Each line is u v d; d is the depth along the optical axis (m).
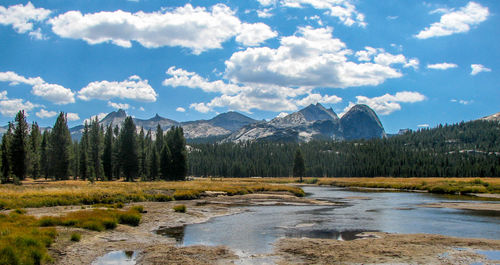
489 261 15.80
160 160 104.00
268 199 52.28
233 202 46.97
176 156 106.50
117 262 15.50
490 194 61.25
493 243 19.75
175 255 16.91
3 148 84.06
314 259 16.31
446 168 160.62
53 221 21.91
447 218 31.02
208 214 33.81
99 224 22.31
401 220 29.80
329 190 82.12
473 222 28.58
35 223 21.09
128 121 99.75
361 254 17.20
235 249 18.47
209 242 20.39
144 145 135.50
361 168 182.88
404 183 95.44
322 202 48.06
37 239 16.08
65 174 95.31
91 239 19.66
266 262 15.80
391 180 123.94
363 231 24.41
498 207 39.69
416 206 41.94
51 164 94.81
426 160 182.38
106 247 18.28
